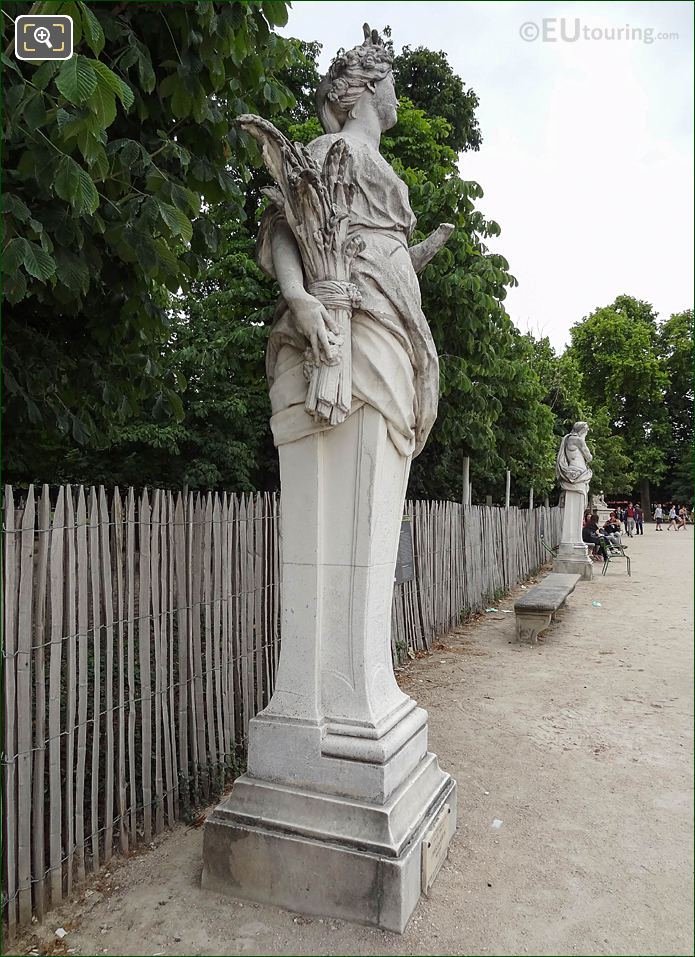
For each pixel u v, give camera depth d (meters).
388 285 3.06
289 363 3.10
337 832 2.77
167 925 2.75
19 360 4.12
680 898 2.97
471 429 9.38
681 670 6.99
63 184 2.64
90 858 3.16
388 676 3.27
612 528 19.92
